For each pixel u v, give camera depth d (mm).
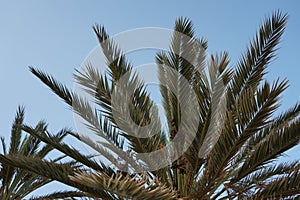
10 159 6324
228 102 6965
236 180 6691
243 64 7129
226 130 6293
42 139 7301
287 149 6422
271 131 6961
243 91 7027
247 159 6602
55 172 6293
